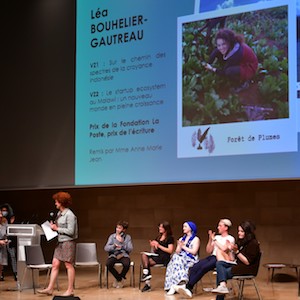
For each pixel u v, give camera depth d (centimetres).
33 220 1040
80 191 1015
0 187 963
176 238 921
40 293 718
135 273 941
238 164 764
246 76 766
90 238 999
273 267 775
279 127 738
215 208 892
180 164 807
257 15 765
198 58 805
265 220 853
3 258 831
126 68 859
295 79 732
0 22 980
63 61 919
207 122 790
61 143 911
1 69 973
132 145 846
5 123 963
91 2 899
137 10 857
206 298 678
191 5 816
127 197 972
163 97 827
